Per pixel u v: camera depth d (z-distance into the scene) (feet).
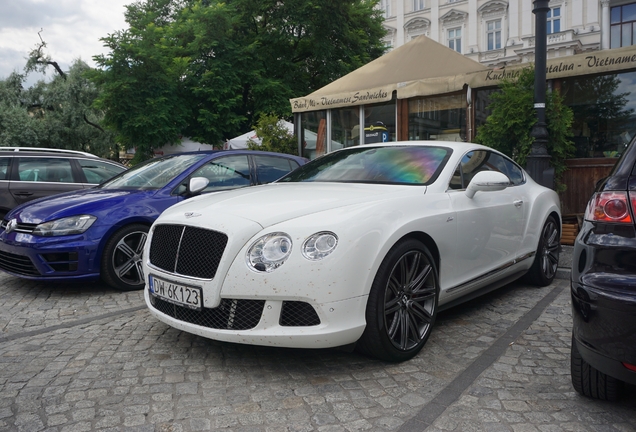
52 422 7.93
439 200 11.39
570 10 95.40
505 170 15.25
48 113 96.84
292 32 67.31
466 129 27.09
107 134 96.17
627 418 7.88
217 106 61.26
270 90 64.75
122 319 13.34
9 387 9.21
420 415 8.02
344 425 7.75
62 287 17.21
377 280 9.48
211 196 11.93
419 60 30.04
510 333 11.96
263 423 7.84
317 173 13.76
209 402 8.55
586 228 7.61
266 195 11.09
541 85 20.71
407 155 13.28
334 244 9.02
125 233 16.12
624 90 22.52
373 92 29.55
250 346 11.14
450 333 12.03
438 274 11.20
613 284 6.88
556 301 14.71
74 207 15.89
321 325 8.95
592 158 22.97
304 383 9.27
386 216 9.81
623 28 90.53
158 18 89.30
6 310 14.57
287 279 8.90
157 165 19.24
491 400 8.51
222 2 68.39
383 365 10.07
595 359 7.20
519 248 14.66
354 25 73.15
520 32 101.71
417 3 116.88
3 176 24.59
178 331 12.26
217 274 9.32
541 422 7.76
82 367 10.10
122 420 7.97
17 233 15.96
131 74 57.98
